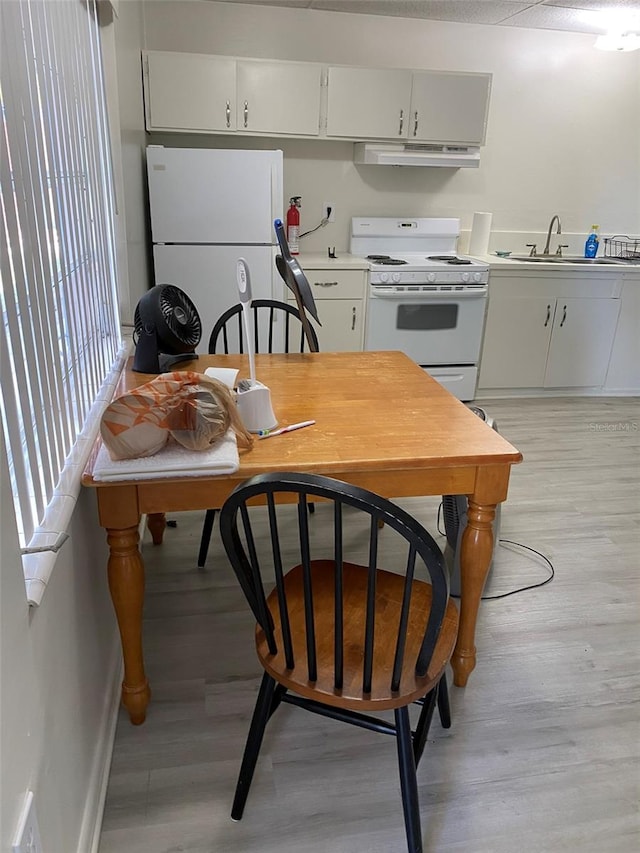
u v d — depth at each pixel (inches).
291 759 61.8
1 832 30.6
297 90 141.9
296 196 164.6
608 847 54.2
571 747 64.1
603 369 175.3
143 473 52.4
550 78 167.5
